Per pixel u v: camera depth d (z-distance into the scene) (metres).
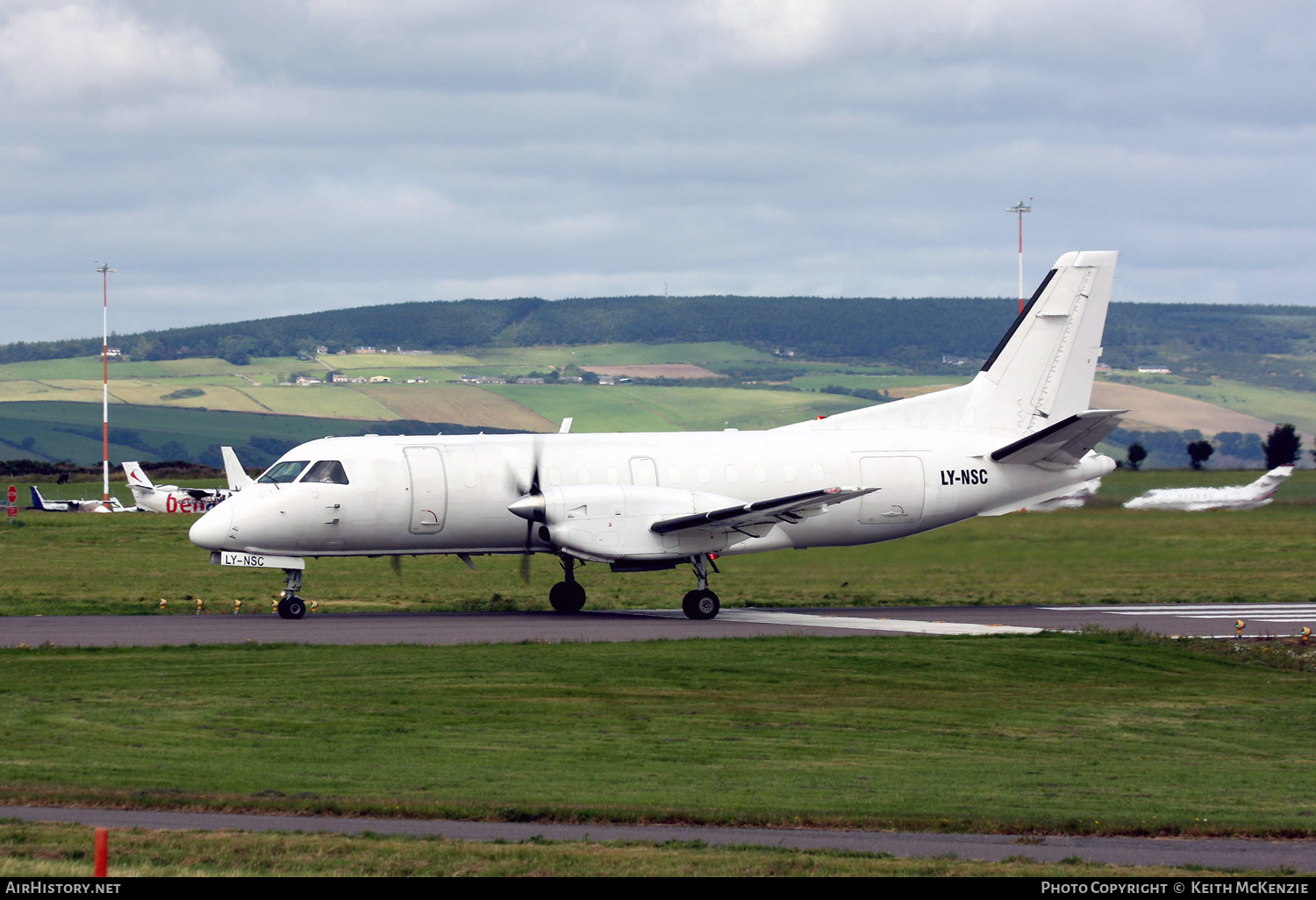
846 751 35.28
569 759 33.31
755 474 72.69
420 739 35.34
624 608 74.62
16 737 34.66
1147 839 26.48
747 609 74.12
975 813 28.36
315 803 27.42
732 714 40.25
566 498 66.19
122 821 25.77
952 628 62.59
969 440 77.56
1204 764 35.22
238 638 56.19
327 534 66.75
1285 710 44.22
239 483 69.44
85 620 63.84
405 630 59.62
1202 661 54.06
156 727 36.31
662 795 29.50
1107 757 35.81
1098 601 78.31
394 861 22.98
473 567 72.69
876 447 75.62
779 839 25.78
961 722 40.31
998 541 100.44
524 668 47.53
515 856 23.62
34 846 23.36
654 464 71.38
